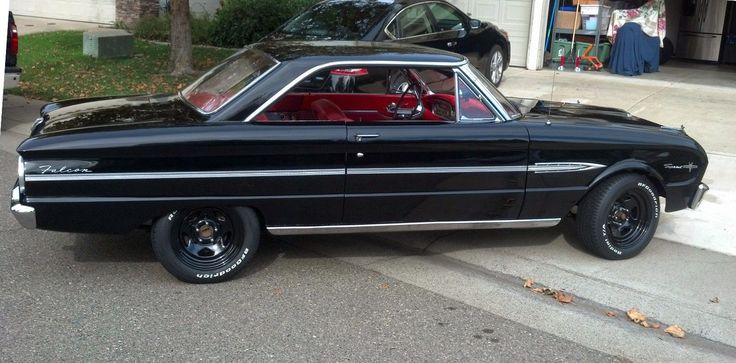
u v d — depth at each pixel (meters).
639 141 5.33
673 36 15.16
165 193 4.62
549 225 5.43
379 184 4.94
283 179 4.77
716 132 9.05
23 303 4.54
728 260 5.65
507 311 4.72
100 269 5.10
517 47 13.72
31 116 9.66
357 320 4.50
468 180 5.07
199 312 4.52
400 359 4.05
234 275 4.98
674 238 6.08
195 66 12.86
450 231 6.13
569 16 13.58
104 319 4.38
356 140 4.79
